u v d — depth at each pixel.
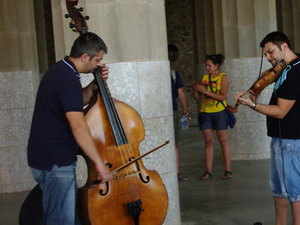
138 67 3.63
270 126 3.47
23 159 6.41
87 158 2.90
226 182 6.02
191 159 8.13
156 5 3.73
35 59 6.58
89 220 2.79
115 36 3.60
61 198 2.79
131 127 2.96
